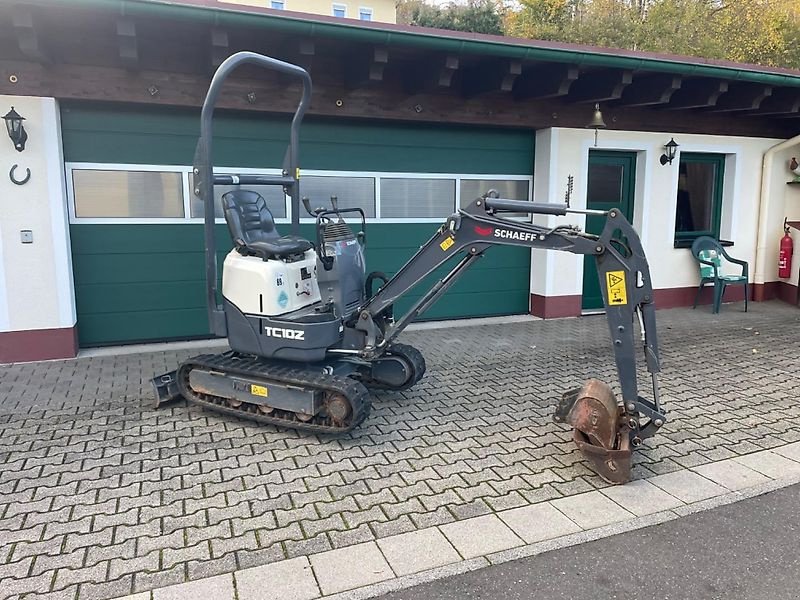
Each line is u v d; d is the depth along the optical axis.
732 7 27.33
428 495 3.49
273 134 6.92
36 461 3.88
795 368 6.02
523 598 2.63
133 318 6.68
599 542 3.06
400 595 2.63
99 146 6.27
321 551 2.94
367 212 7.52
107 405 4.88
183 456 3.97
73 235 6.32
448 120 7.31
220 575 2.74
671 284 9.21
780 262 9.70
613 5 28.53
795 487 3.64
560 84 6.67
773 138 9.50
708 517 3.30
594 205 8.72
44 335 6.08
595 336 7.38
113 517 3.22
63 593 2.61
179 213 6.68
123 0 4.78
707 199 9.52
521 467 3.86
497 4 29.34
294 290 4.55
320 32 5.40
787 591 2.68
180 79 6.08
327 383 4.14
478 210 4.05
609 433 3.62
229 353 4.92
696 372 5.90
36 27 4.95
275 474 3.73
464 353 6.60
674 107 8.17
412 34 5.70
